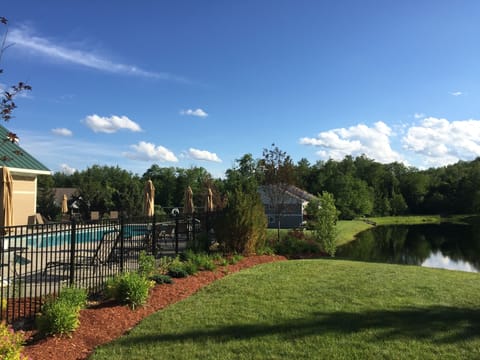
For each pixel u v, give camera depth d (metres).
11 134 4.68
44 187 36.69
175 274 8.75
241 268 11.04
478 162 95.81
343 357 4.48
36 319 5.21
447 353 4.54
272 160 21.81
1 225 10.62
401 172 103.31
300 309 6.31
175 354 4.61
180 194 61.19
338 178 66.56
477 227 52.22
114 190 40.16
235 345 4.86
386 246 29.56
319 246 18.20
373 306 6.46
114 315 5.97
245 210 12.99
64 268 8.71
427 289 7.77
